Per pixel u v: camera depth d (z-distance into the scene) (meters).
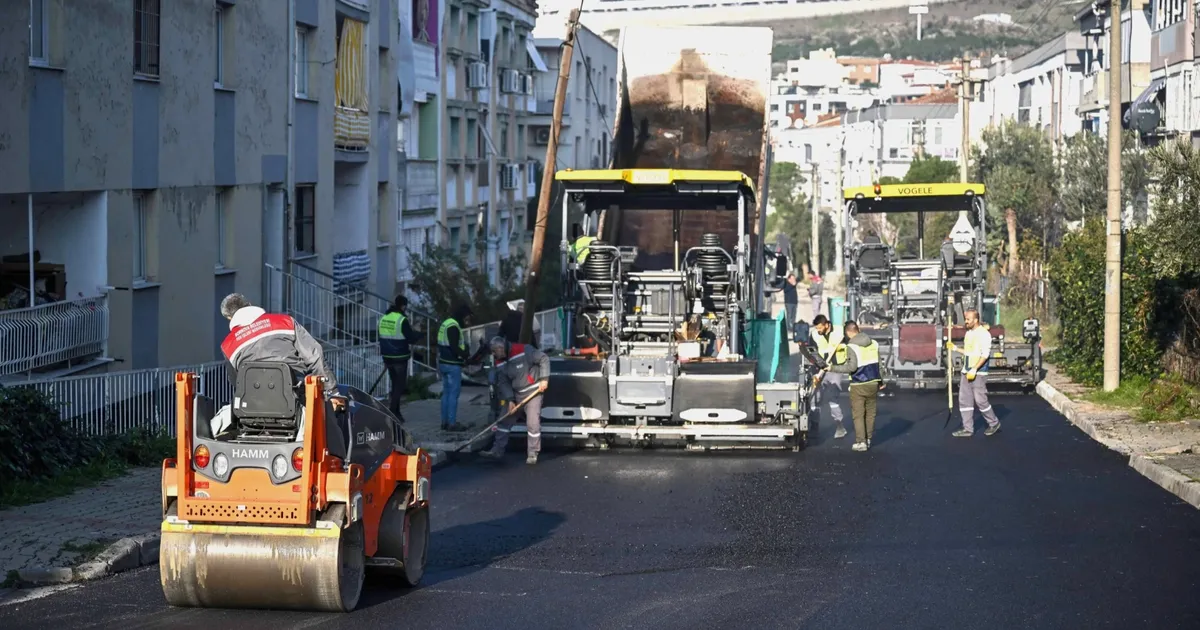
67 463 21.80
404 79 55.97
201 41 33.56
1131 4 60.12
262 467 13.86
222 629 13.73
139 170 30.28
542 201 33.31
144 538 17.09
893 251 40.75
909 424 32.44
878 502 21.83
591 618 14.23
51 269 27.72
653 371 27.56
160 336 31.48
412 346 44.44
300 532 13.94
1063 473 24.58
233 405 14.12
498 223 77.06
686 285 29.19
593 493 22.95
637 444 28.73
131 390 24.55
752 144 38.78
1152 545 18.14
